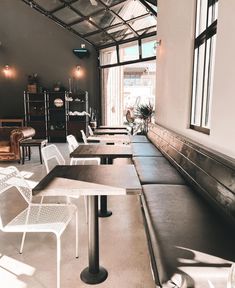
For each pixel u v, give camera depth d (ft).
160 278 3.75
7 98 29.35
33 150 23.77
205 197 6.72
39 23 28.40
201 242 4.55
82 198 11.51
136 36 23.13
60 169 7.29
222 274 3.65
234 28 6.43
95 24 23.32
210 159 6.89
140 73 36.52
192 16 10.71
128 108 29.91
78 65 29.04
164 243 4.50
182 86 12.03
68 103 28.96
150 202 6.49
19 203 10.91
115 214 9.92
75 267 6.71
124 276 6.38
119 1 18.95
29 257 7.13
